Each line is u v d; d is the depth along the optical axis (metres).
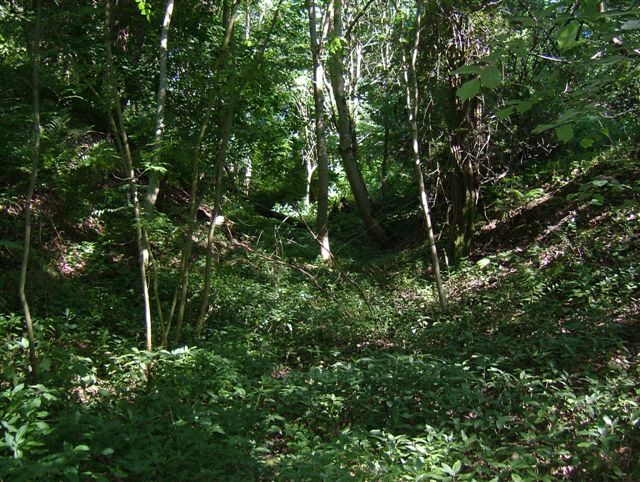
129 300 7.73
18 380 4.21
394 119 16.34
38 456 3.42
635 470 3.57
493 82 2.09
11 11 6.06
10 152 7.23
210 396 4.81
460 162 11.28
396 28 14.17
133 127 8.82
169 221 6.79
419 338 7.14
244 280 9.46
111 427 3.74
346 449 3.90
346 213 18.47
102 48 6.90
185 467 3.63
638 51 2.58
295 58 6.96
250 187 13.40
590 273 7.78
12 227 7.73
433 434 4.05
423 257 12.51
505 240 11.23
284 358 7.04
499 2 9.55
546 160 13.14
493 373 5.57
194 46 7.10
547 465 3.87
